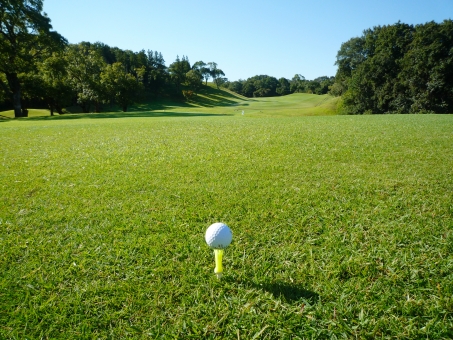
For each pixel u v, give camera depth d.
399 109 42.00
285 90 130.25
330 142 7.86
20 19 30.61
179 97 93.12
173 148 7.47
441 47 37.44
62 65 36.38
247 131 10.30
